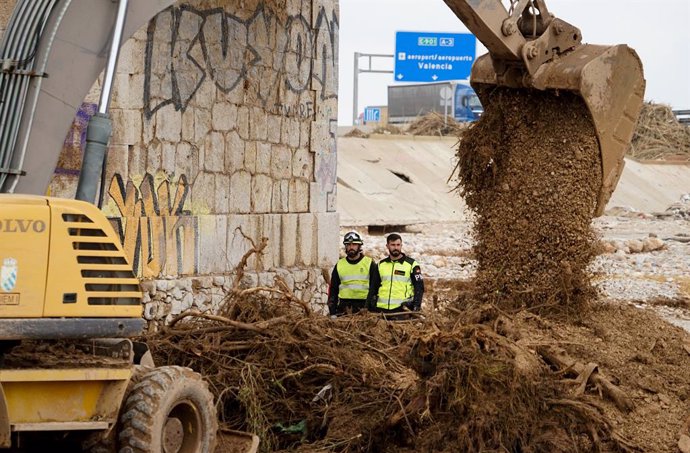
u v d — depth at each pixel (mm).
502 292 12742
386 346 11375
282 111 17156
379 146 45812
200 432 8430
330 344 11000
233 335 10930
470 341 9875
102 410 7809
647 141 62312
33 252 7512
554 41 12578
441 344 9859
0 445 7309
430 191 43312
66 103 9688
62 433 7809
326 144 18297
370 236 34531
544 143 12664
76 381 7660
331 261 18391
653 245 32875
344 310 14031
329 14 18312
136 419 7848
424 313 12562
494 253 12867
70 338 7621
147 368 8469
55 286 7551
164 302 14258
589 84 12242
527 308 12461
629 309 12922
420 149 47531
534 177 12648
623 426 10109
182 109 14789
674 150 61875
